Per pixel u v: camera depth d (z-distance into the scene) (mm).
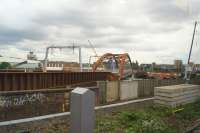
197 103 23344
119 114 15586
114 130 12062
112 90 22812
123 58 51938
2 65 59438
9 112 13430
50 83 22781
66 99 16344
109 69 53750
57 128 11805
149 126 12617
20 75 19266
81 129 3256
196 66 59719
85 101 3287
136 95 26719
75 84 26219
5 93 13289
